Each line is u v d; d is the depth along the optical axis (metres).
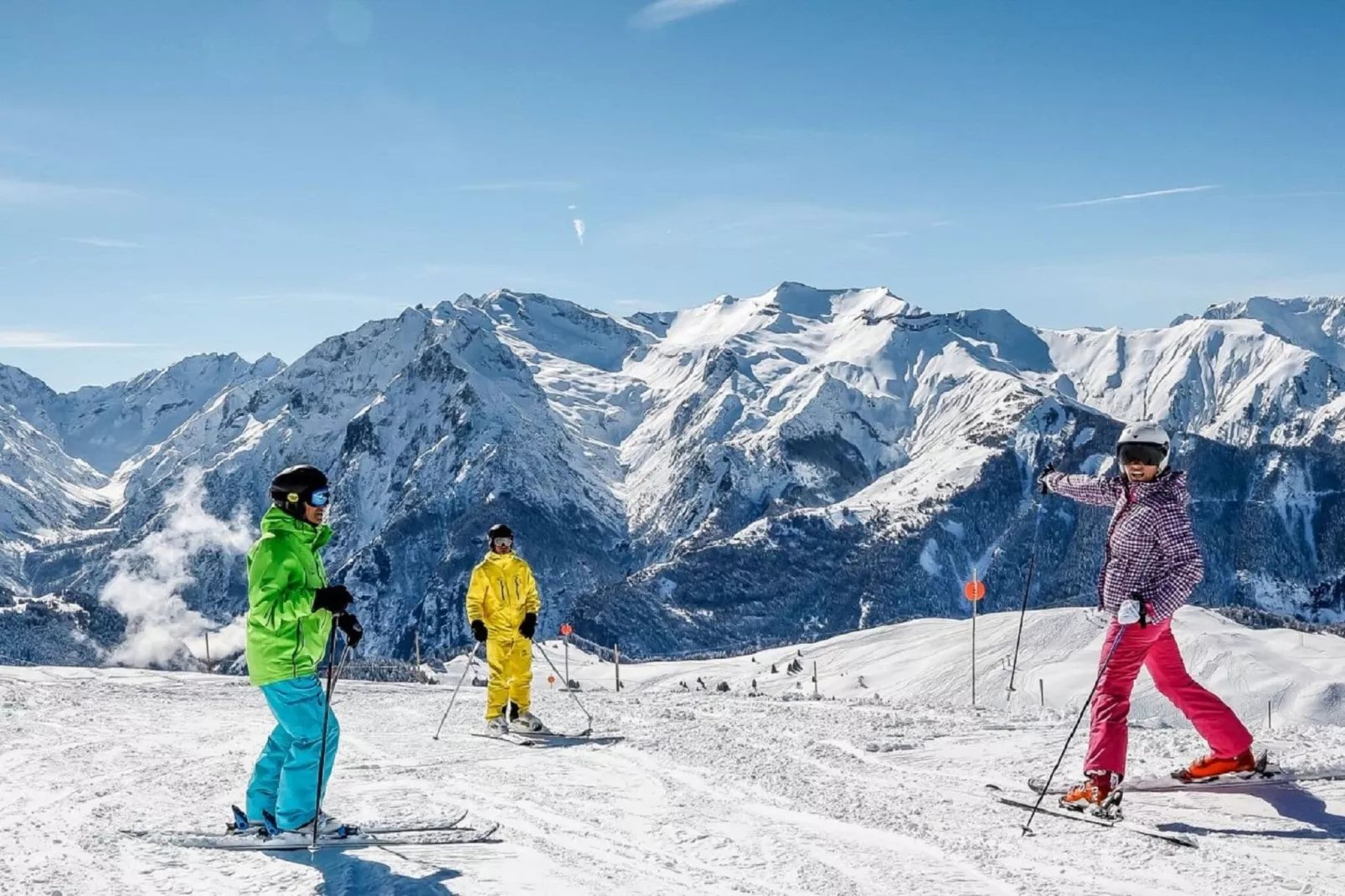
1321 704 70.25
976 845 6.34
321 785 6.70
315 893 5.77
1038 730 10.05
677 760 9.45
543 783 8.69
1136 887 5.52
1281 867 5.73
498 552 12.28
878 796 7.68
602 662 138.00
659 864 6.20
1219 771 7.37
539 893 5.66
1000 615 100.56
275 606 6.78
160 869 6.33
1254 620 154.38
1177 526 7.04
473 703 15.61
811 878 5.85
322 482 6.95
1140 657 7.12
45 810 8.05
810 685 96.38
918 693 79.19
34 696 15.96
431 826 7.16
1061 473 7.85
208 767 9.77
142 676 20.98
